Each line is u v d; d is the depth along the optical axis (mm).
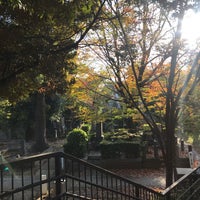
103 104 14664
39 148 28516
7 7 5855
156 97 12766
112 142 20953
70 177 5285
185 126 14438
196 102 12312
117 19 9922
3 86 7176
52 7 5785
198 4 7262
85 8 6562
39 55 7156
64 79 8477
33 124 34438
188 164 18688
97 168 5668
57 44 7301
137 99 12555
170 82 10836
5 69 6988
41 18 6148
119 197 9523
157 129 11641
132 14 10188
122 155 20641
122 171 19141
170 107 11242
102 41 10844
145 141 21625
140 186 6852
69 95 13273
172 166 11391
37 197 10219
